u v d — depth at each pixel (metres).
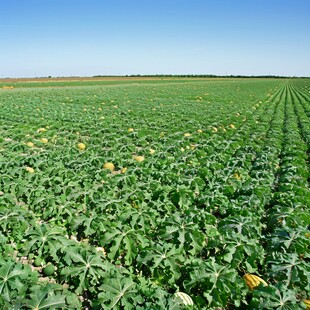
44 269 5.51
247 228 6.47
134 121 19.23
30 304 4.35
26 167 9.78
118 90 49.06
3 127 16.17
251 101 35.22
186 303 4.68
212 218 6.98
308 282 5.02
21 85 63.12
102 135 15.38
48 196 7.68
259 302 4.65
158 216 7.30
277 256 5.59
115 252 5.83
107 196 7.82
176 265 5.38
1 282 4.65
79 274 5.04
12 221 6.52
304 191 8.66
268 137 16.22
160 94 41.59
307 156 12.80
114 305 4.50
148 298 4.64
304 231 6.37
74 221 6.72
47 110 22.92
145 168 9.98
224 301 4.74
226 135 16.31
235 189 8.99
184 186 8.42
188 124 18.31
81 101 30.86
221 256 5.68
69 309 4.47
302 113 25.70
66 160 11.09
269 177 9.83
